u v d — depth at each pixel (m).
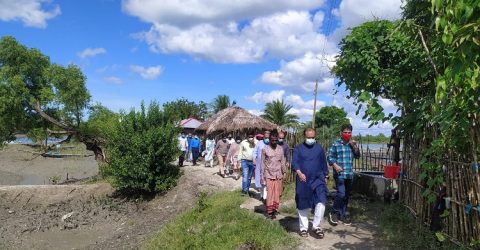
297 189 8.05
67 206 19.05
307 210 8.04
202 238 9.24
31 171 38.28
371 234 7.96
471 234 5.93
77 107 31.06
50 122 32.31
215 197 14.12
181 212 14.61
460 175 6.05
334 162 8.84
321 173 8.07
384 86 8.00
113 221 16.42
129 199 18.94
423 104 6.51
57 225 16.16
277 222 9.14
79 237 14.71
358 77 8.18
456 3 3.47
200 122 36.06
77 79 30.72
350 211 9.41
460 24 3.50
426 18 6.51
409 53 7.34
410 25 5.64
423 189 7.42
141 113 19.44
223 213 10.68
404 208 8.52
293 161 8.15
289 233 8.34
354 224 8.66
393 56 7.81
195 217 11.66
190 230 10.55
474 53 3.59
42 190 20.23
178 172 19.42
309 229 8.47
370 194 10.49
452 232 6.38
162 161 18.45
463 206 6.02
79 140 31.33
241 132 28.45
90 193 20.30
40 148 36.19
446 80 4.03
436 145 5.98
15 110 29.66
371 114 6.73
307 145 8.13
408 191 8.38
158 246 10.48
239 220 9.57
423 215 7.51
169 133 18.73
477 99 4.44
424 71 6.45
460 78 3.98
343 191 8.71
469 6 3.34
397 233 7.59
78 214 17.55
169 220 13.91
